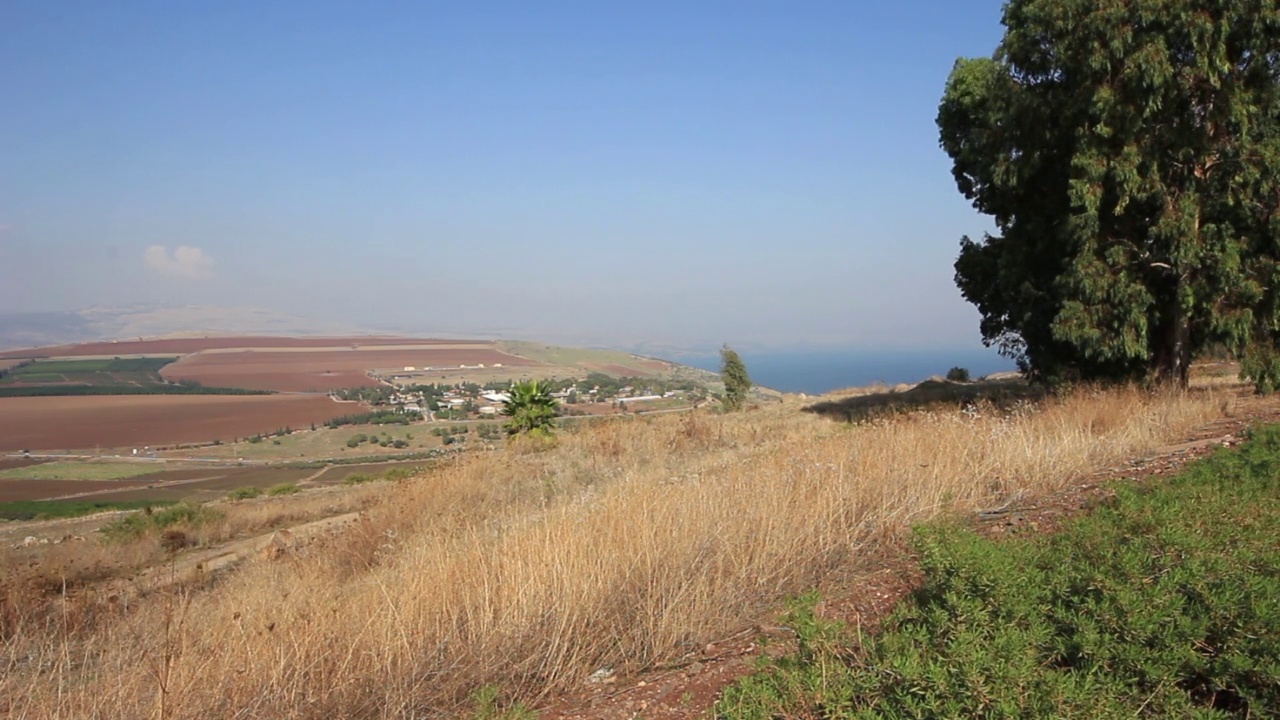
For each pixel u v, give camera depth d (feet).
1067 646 12.19
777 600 19.17
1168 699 10.96
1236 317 50.44
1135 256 53.72
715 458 48.57
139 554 45.65
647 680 15.80
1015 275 62.34
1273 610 11.52
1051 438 33.42
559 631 17.12
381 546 33.73
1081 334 53.06
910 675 10.94
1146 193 51.19
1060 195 58.95
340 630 17.35
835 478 26.25
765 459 35.88
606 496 28.96
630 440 63.00
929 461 28.60
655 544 20.74
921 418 43.60
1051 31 52.85
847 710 11.52
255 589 25.54
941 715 10.39
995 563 13.74
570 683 16.20
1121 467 29.81
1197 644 11.76
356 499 65.46
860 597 18.20
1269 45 48.85
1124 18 49.32
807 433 59.72
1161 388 49.55
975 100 65.36
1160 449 33.60
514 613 17.65
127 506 91.56
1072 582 13.78
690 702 14.23
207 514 57.57
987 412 47.80
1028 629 12.37
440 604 18.24
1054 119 56.29
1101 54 49.93
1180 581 12.53
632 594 19.03
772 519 22.21
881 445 32.37
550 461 56.44
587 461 54.75
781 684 12.69
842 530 22.70
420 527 36.14
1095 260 53.11
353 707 15.42
